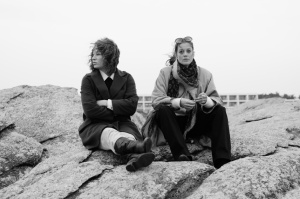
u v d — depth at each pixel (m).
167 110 4.46
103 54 4.55
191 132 4.93
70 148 5.78
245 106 9.66
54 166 4.21
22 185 4.01
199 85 4.86
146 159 3.73
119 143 3.99
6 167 4.98
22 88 7.53
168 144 4.70
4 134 5.49
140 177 3.70
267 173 3.48
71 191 3.61
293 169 3.63
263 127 6.48
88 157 4.30
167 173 3.73
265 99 9.69
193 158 4.80
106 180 3.73
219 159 4.33
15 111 6.65
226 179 3.49
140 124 7.41
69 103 7.10
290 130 6.17
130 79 4.79
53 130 6.22
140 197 3.45
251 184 3.36
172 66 4.92
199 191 3.45
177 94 4.85
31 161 5.20
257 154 4.79
